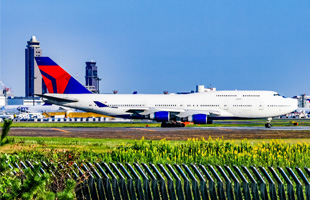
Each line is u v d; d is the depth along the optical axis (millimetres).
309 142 191000
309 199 53438
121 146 162250
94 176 66688
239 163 101562
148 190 60219
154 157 110312
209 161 104875
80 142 187500
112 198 62000
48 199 48719
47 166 68125
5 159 57625
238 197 56750
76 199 63312
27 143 180500
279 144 139625
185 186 58719
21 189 47594
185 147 142125
